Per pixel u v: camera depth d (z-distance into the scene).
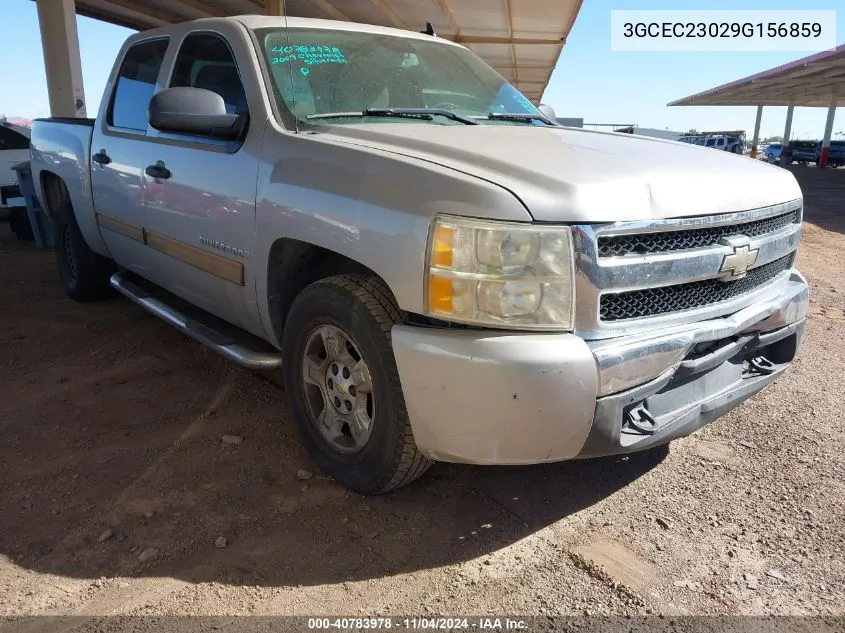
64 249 5.41
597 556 2.43
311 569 2.33
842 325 5.34
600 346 2.18
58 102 9.68
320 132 2.88
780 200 2.85
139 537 2.48
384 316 2.41
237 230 3.03
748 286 2.77
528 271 2.11
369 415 2.63
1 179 11.17
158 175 3.56
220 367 4.12
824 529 2.60
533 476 2.97
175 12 12.86
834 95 37.50
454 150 2.48
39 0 9.37
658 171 2.45
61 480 2.84
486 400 2.13
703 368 2.51
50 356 4.26
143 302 4.04
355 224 2.43
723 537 2.55
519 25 13.10
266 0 10.08
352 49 3.51
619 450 2.30
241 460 3.03
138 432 3.28
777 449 3.23
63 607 2.12
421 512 2.68
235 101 3.24
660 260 2.29
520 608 2.17
